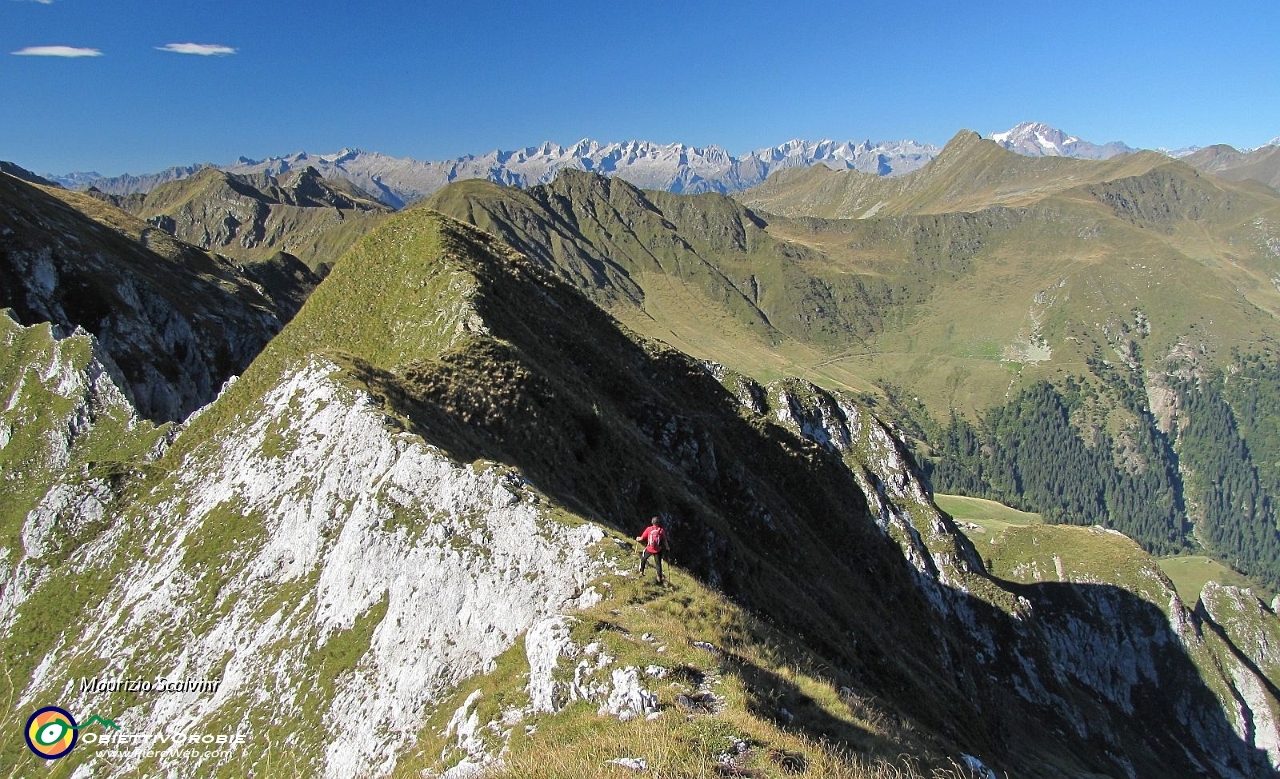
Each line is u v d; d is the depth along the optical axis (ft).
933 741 98.89
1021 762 302.04
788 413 433.89
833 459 411.75
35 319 452.35
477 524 139.33
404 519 145.48
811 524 351.05
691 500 236.84
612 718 81.10
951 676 326.03
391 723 119.96
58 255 480.64
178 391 486.38
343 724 124.26
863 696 105.91
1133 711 545.03
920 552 407.23
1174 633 578.66
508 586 127.95
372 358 281.95
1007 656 407.64
